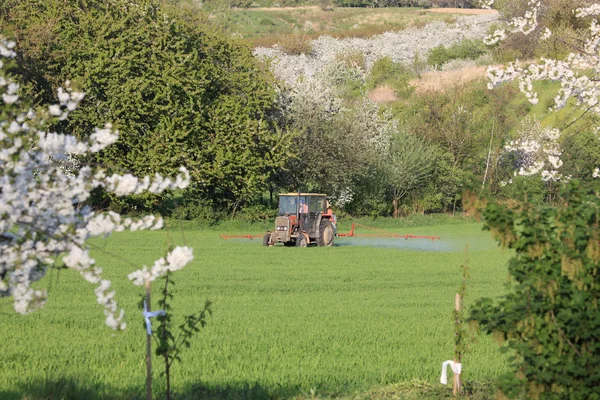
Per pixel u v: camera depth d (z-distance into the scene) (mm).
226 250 58344
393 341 26516
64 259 13047
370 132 89688
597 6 33812
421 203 92812
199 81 73875
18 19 66062
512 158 90125
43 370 20969
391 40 167750
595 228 13664
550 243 13906
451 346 25781
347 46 166500
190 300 35312
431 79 129625
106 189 13812
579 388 13742
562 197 14602
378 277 45812
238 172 76562
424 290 40719
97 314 30781
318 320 30594
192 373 21156
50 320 29203
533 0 33656
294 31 197250
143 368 21484
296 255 56375
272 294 38250
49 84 67250
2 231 12609
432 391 19125
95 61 69250
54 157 14656
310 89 83625
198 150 74625
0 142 12719
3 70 14070
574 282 13648
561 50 35062
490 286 42656
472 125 95062
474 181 14977
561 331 13812
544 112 96312
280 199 63219
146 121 74125
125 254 52156
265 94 78562
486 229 14523
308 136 82500
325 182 83438
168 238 14430
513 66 32500
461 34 165125
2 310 31266
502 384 14281
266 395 18531
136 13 73500
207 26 77188
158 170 72438
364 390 19578
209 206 77500
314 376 21016
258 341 25938
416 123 97625
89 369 21203
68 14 71375
